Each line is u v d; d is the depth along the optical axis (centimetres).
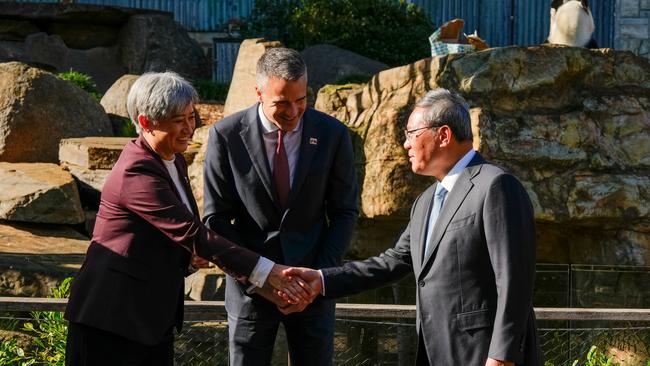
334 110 797
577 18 884
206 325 617
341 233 442
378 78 770
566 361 598
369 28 1375
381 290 718
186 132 391
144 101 384
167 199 385
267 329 440
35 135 978
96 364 386
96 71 1508
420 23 1434
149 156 391
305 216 436
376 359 634
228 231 436
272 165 434
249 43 914
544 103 733
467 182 364
